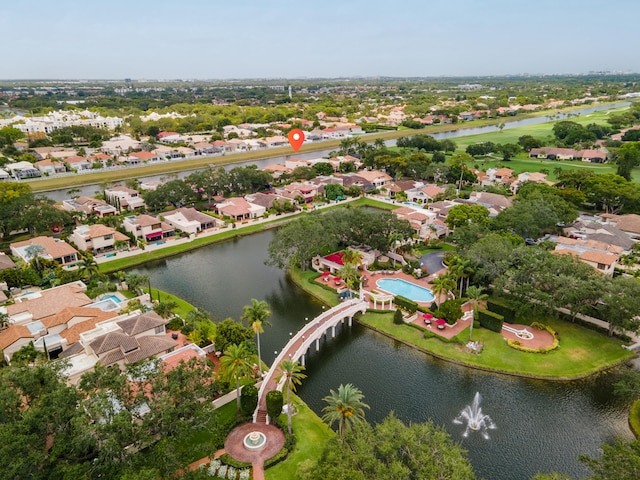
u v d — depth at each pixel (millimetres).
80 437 47656
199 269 126500
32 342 78375
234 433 65812
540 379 79125
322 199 188125
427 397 75125
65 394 52000
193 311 92062
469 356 84562
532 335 90750
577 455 63562
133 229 141375
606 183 157500
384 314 99750
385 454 51875
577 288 87375
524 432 67562
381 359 85875
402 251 129875
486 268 100750
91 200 169250
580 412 71750
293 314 101562
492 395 75562
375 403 73625
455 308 93375
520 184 188375
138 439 52562
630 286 84875
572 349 86062
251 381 76312
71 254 123375
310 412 70750
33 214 137375
